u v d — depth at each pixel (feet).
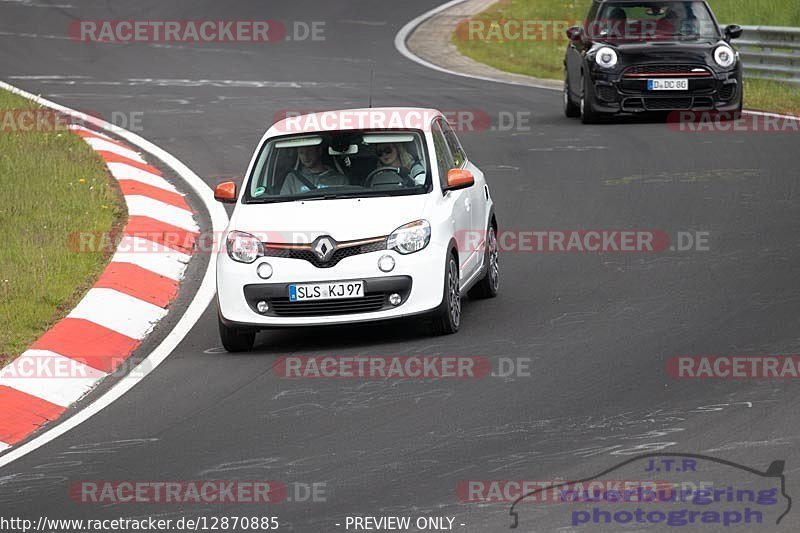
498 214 176.04
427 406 101.60
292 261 121.08
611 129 237.86
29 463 96.12
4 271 147.02
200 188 197.67
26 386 115.03
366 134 131.13
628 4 254.06
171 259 159.12
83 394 115.14
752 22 375.25
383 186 127.03
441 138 135.44
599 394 101.81
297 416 101.55
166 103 274.36
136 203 182.60
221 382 113.29
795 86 281.54
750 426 91.50
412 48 376.48
